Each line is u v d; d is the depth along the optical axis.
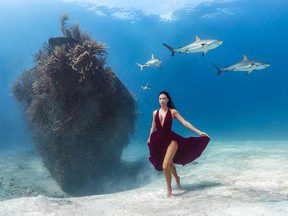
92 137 10.15
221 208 3.78
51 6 46.56
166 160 5.07
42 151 10.68
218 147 14.78
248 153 11.09
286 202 3.73
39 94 10.35
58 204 4.57
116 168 11.23
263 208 3.56
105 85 9.92
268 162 8.50
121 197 5.23
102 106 10.26
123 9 46.94
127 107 11.41
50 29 56.12
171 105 5.46
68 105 9.71
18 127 30.72
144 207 4.32
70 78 9.41
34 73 11.38
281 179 5.78
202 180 6.41
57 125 9.70
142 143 19.22
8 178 10.83
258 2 48.56
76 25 11.38
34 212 4.12
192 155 5.55
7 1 44.25
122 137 11.10
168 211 3.98
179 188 5.71
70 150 9.93
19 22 52.50
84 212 4.12
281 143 16.27
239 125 65.62
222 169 7.97
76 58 9.23
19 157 15.03
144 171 11.05
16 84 11.96
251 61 7.48
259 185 5.34
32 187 10.10
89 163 10.16
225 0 46.28
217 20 57.88
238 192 4.75
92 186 10.16
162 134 5.28
